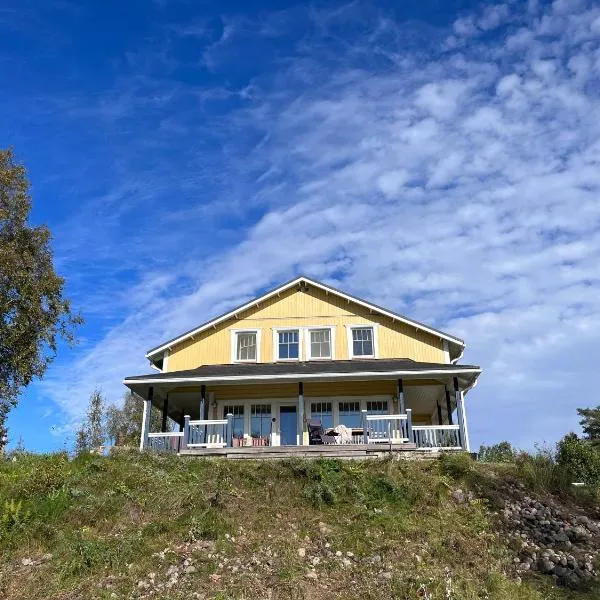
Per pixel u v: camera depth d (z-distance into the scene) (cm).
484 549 1557
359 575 1402
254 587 1337
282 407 2647
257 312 2867
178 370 2808
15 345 2712
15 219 2803
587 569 1487
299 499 1727
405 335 2772
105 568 1403
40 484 1700
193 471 1877
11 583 1359
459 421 2258
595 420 3922
